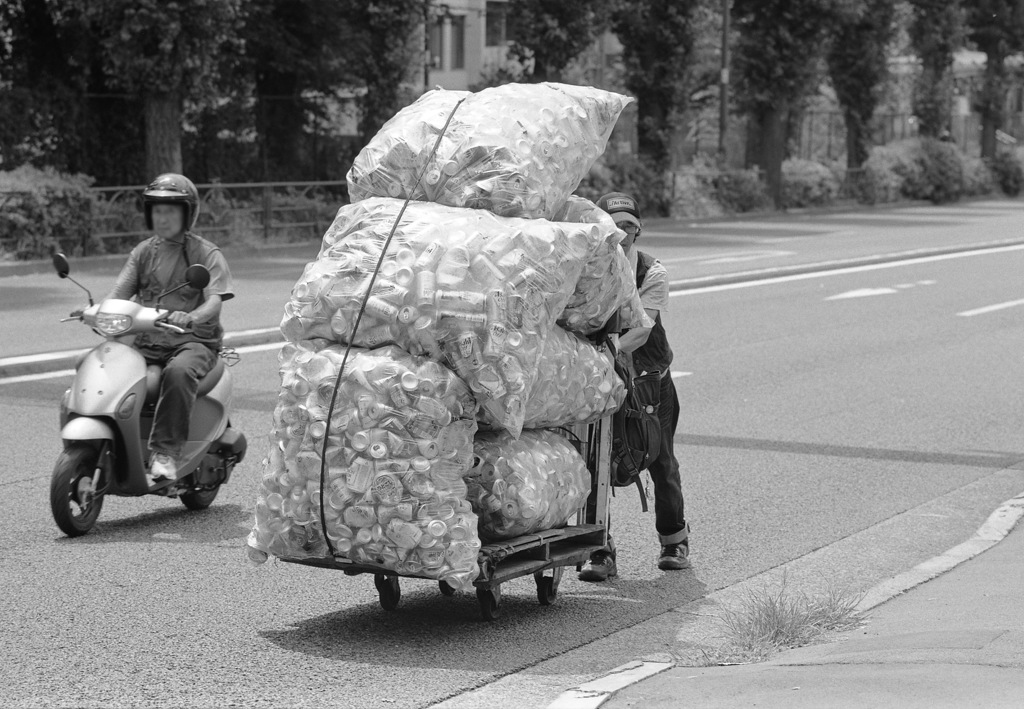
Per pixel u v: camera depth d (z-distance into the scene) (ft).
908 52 199.00
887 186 178.60
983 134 214.90
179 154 97.45
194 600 24.30
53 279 77.36
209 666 20.76
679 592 25.73
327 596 24.75
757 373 52.31
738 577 26.91
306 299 21.08
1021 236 122.21
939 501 33.68
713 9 153.17
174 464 29.04
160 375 29.45
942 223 141.28
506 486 21.76
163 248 30.37
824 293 78.64
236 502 32.19
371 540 20.83
